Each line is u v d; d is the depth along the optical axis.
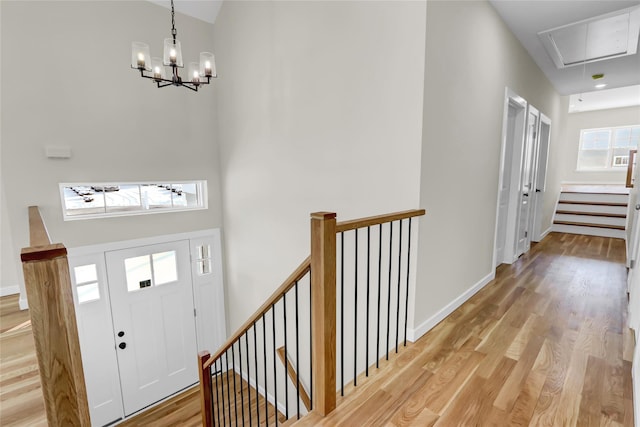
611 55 3.62
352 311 2.63
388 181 2.23
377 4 2.18
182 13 3.72
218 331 4.38
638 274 2.05
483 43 2.61
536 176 4.52
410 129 2.05
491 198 3.08
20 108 2.78
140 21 3.42
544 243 4.84
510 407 1.49
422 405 1.52
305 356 3.28
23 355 2.31
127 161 3.44
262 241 3.64
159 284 3.80
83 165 3.15
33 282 0.89
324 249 1.35
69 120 3.04
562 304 2.64
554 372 1.74
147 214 3.63
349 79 2.43
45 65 2.88
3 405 1.84
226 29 3.73
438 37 2.04
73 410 1.00
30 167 2.86
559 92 5.25
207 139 4.06
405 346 2.06
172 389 3.97
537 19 2.89
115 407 3.52
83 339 3.28
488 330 2.23
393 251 2.25
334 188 2.67
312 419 1.45
